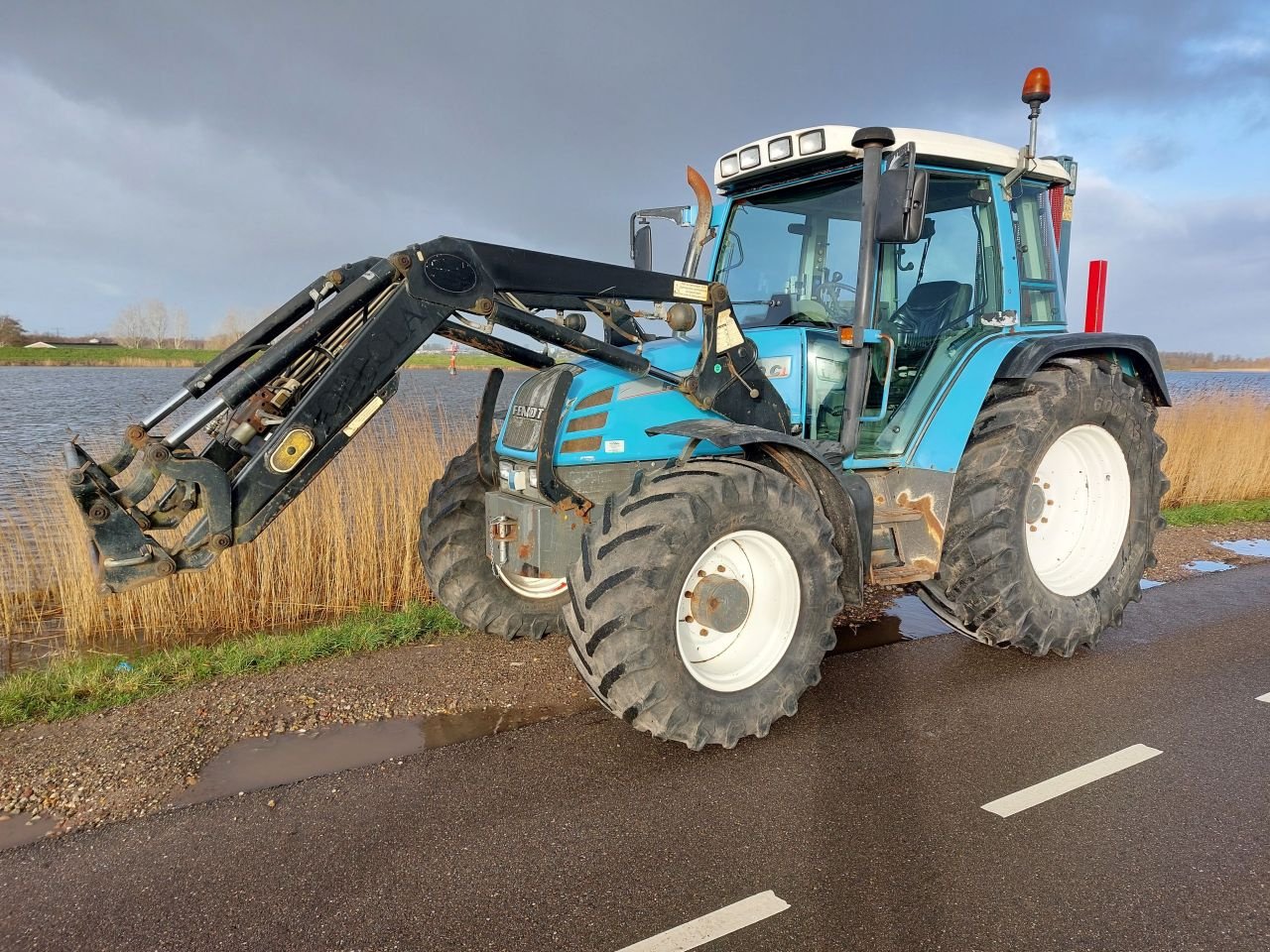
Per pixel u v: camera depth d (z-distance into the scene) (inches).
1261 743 118.4
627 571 108.0
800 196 158.1
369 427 240.2
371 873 88.0
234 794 105.8
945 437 147.2
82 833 97.4
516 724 127.3
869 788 105.7
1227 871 87.6
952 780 107.7
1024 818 98.1
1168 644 163.2
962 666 152.0
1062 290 182.2
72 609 187.5
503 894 84.0
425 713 131.6
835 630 176.6
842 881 86.0
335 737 123.2
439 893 84.3
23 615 201.5
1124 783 106.6
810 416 146.2
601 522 113.4
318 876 87.7
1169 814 99.0
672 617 110.7
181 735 123.4
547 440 125.9
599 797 103.7
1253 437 388.5
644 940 76.9
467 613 157.2
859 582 129.5
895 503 152.9
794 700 121.8
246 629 193.0
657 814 99.4
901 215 125.0
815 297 156.9
